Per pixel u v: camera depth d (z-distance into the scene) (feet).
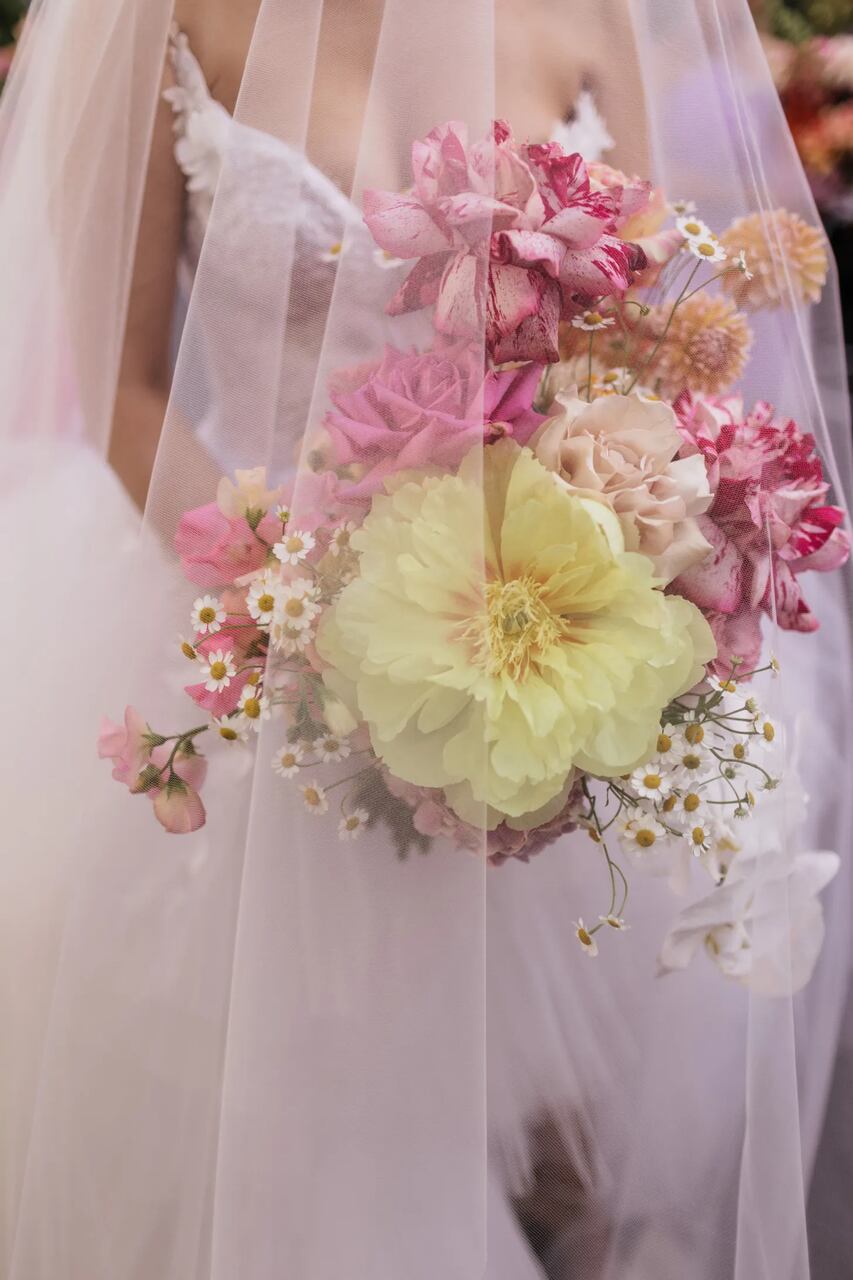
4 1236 2.41
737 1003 2.52
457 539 1.88
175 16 2.52
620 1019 2.47
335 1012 2.09
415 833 2.09
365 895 2.09
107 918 2.28
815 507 2.31
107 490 2.64
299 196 2.24
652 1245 2.50
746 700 2.24
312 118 2.29
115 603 2.49
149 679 2.24
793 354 2.56
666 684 1.97
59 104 2.58
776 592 2.31
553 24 2.37
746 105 2.62
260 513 2.11
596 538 1.87
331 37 2.29
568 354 2.31
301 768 2.06
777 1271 2.44
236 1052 2.09
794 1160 2.44
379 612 1.90
